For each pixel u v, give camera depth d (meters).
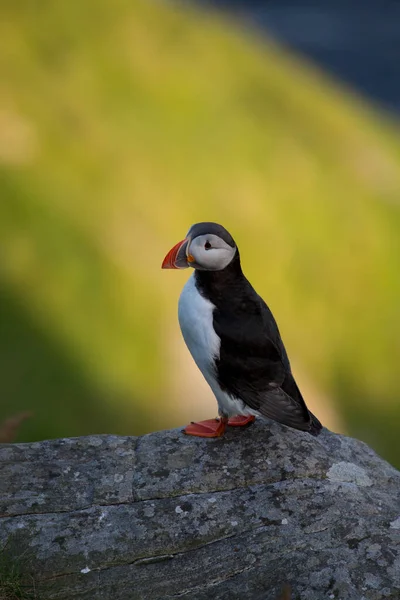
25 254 17.52
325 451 6.27
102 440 6.42
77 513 5.73
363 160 24.19
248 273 19.64
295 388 5.99
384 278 20.89
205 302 5.90
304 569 5.25
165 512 5.72
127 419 15.82
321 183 22.42
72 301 17.12
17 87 21.16
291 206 21.61
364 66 51.47
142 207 19.56
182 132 22.00
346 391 18.73
